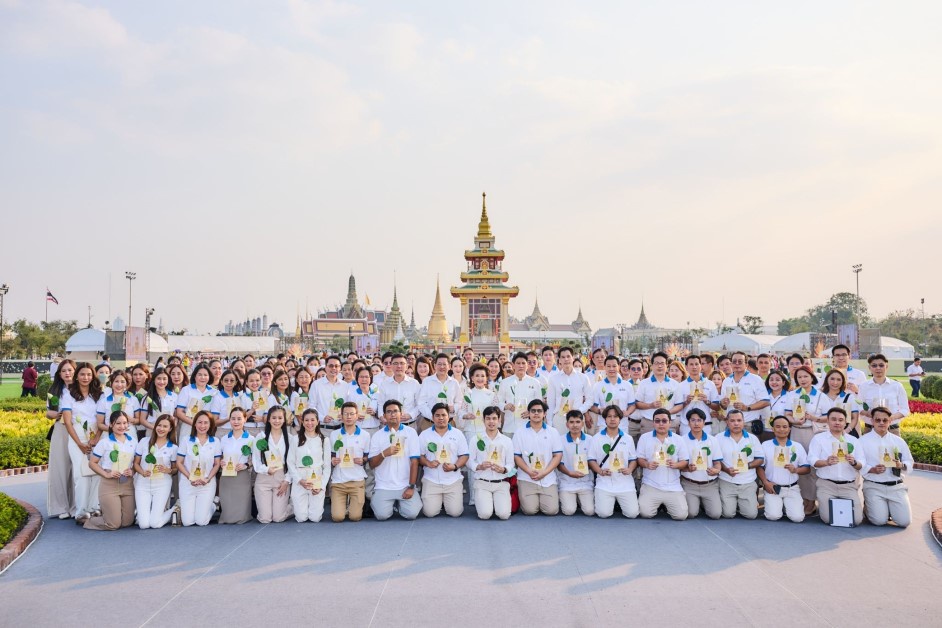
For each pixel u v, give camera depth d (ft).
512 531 41.52
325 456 44.78
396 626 27.17
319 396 51.98
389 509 44.57
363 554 36.73
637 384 56.95
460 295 314.35
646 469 45.55
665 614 28.30
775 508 44.04
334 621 27.68
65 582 32.48
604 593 30.68
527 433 45.85
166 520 43.16
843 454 42.91
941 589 31.24
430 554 36.65
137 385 50.70
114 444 41.73
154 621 27.84
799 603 29.55
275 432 44.39
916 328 429.79
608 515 44.86
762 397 51.75
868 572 33.58
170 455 43.37
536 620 27.71
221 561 35.60
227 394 50.14
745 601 29.73
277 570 34.06
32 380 122.11
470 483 49.62
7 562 34.76
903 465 42.24
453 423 52.75
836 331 187.11
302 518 44.06
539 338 619.26
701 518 44.83
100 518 42.01
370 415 51.47
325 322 439.22
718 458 44.47
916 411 99.19
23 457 61.87
